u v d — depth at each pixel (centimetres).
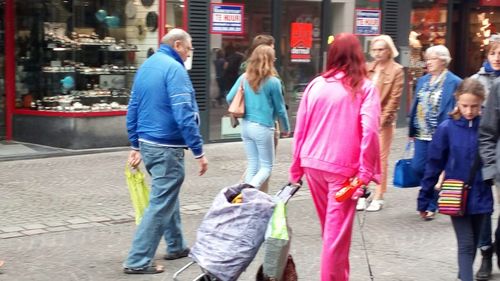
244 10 1248
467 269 504
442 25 1548
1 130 1183
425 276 567
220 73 1239
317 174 470
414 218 753
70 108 1124
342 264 475
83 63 1136
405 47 1454
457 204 490
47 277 549
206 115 1229
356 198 460
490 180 479
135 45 1170
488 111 474
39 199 818
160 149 553
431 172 519
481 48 1678
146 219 558
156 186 558
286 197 455
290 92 1313
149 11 1169
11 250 620
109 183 914
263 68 705
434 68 704
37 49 1155
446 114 691
